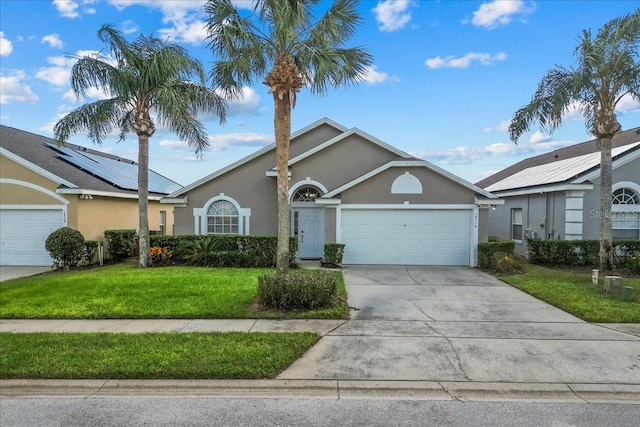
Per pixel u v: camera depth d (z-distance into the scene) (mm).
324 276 8344
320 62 8789
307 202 15992
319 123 17234
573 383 4762
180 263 14102
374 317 7484
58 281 10617
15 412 4188
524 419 4023
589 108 12688
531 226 17281
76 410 4219
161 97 12203
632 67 11133
